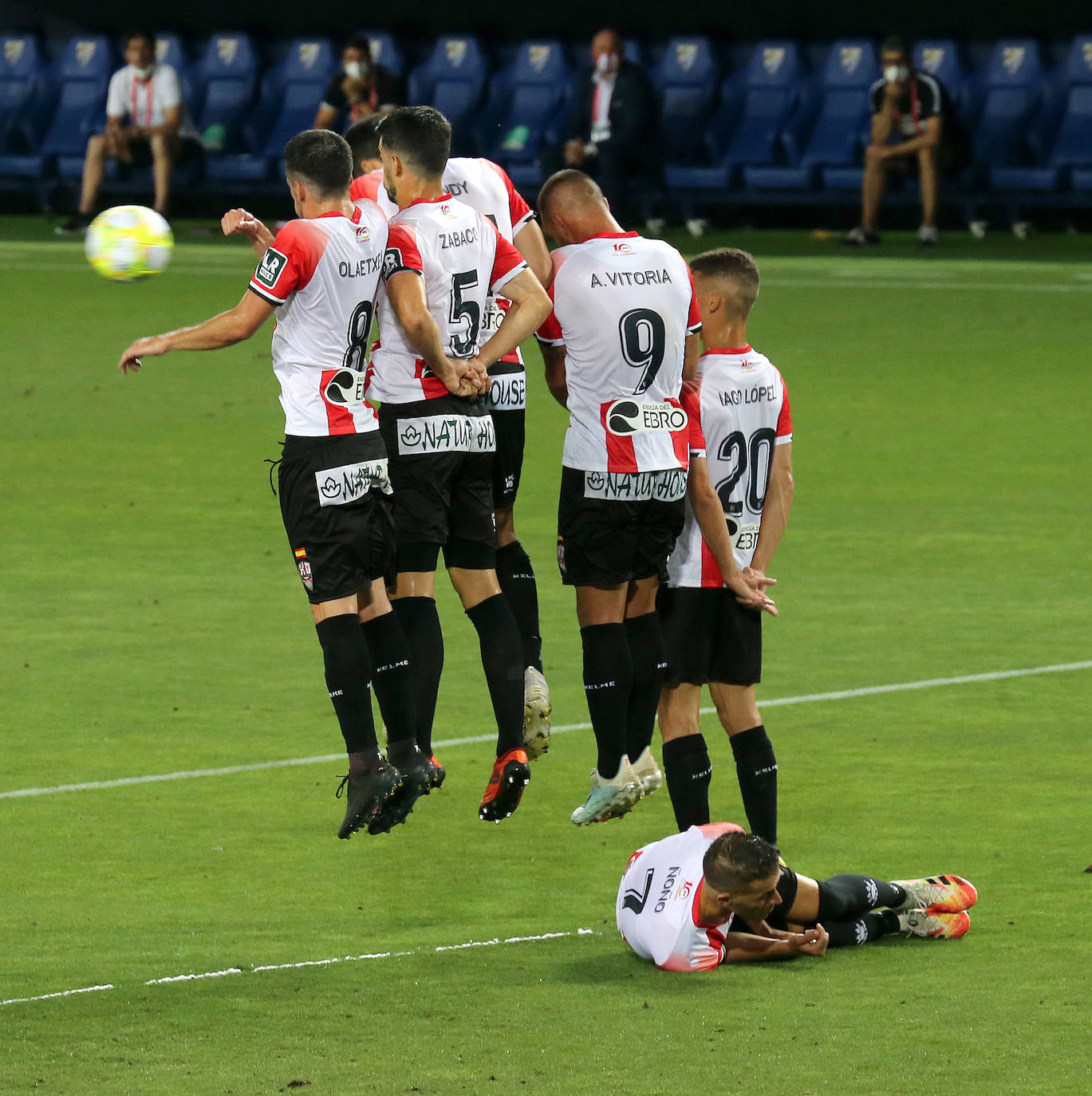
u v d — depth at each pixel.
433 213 21.81
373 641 21.97
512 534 25.25
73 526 42.06
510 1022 18.00
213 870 23.08
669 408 22.19
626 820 25.16
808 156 93.25
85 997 18.75
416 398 22.20
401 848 23.97
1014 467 47.81
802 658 32.28
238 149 102.06
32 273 83.06
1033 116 92.75
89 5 107.06
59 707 29.62
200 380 61.12
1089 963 19.59
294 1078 16.56
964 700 29.92
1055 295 76.19
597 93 90.06
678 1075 16.53
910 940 20.53
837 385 58.66
